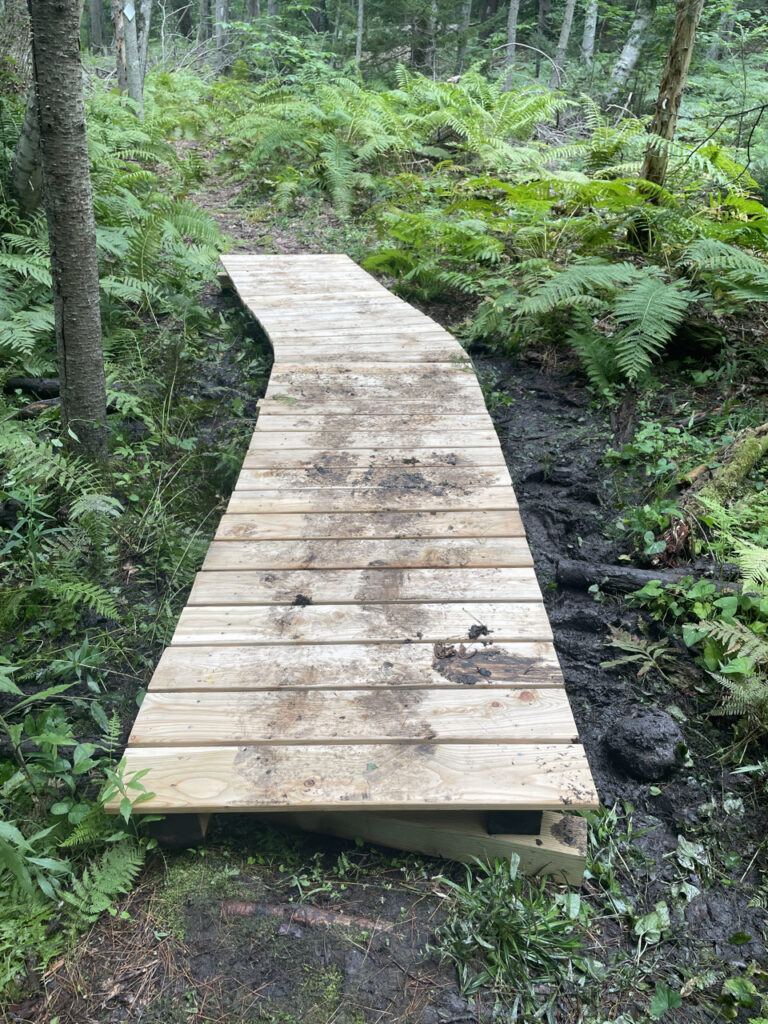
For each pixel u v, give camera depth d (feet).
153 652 9.63
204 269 22.71
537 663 7.97
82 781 7.67
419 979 6.09
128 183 25.22
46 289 17.04
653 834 7.62
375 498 11.11
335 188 30.17
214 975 6.05
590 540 11.78
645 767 8.05
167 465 13.44
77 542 10.66
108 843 6.91
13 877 6.50
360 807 6.53
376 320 18.57
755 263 15.94
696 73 38.96
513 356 17.74
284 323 18.30
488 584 9.21
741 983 6.20
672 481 12.29
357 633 8.43
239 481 11.61
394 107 38.45
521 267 19.57
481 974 6.08
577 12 62.34
